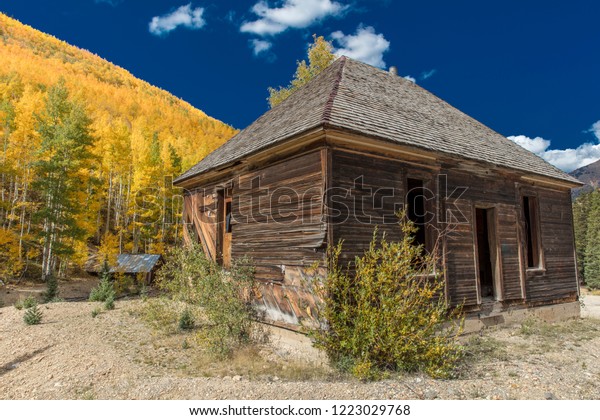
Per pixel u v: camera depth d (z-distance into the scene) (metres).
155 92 175.50
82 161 29.17
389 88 12.10
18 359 8.07
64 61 150.75
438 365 6.66
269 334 8.69
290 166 8.47
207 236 12.52
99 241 42.09
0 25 158.50
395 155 8.66
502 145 13.19
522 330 10.14
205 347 8.50
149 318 11.40
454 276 9.47
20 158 32.12
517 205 11.63
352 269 7.56
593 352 8.52
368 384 5.96
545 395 5.58
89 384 6.43
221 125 150.25
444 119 12.13
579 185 13.49
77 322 11.38
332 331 6.91
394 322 6.46
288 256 8.30
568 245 13.43
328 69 12.59
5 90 48.28
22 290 26.61
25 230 34.62
